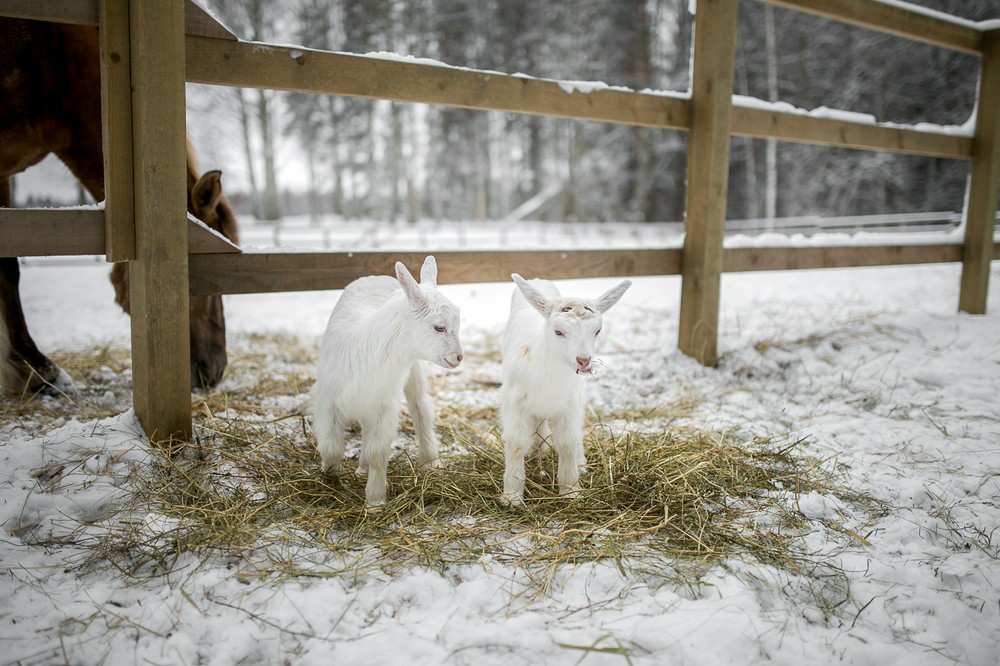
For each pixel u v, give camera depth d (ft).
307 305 34.35
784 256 18.85
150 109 10.24
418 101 13.57
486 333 24.54
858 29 77.51
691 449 11.94
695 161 17.46
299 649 6.87
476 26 102.58
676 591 7.89
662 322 26.02
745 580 8.07
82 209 10.47
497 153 120.47
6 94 12.43
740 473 11.12
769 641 7.02
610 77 99.04
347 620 7.27
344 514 9.55
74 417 12.56
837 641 7.10
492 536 9.18
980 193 21.68
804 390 16.20
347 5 96.78
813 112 18.74
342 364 10.23
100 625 7.06
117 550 8.25
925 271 43.11
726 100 16.92
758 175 99.81
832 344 19.31
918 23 19.81
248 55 11.79
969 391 15.39
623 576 8.13
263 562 8.28
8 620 7.03
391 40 96.53
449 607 7.56
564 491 10.51
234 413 13.32
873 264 20.56
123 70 10.27
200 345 14.66
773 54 75.36
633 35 99.30
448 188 127.44
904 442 12.70
